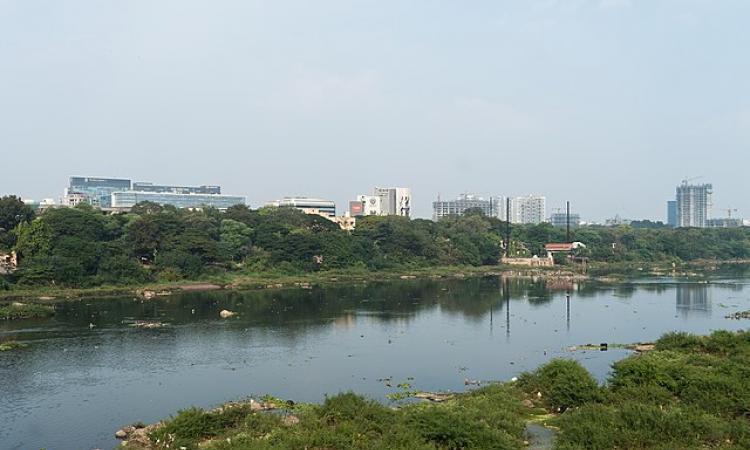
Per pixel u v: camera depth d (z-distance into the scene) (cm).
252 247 18600
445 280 18962
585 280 18988
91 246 14488
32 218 15725
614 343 8988
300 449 4062
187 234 16588
